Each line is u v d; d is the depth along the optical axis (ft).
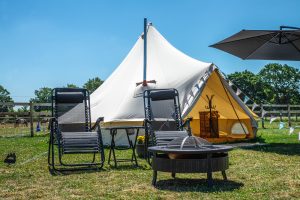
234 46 32.04
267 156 23.82
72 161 23.04
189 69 33.81
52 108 22.50
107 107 33.45
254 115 37.24
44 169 19.97
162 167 14.87
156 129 24.99
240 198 12.58
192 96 31.81
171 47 37.83
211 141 35.29
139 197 12.98
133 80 34.63
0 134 52.24
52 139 19.83
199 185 15.06
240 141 35.73
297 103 214.28
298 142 34.14
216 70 34.71
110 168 20.18
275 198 12.50
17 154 27.17
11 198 13.07
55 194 13.67
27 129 64.49
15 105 48.96
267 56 34.19
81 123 23.02
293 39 30.04
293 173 17.25
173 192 13.76
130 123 31.35
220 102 37.11
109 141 32.65
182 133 20.27
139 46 38.01
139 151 24.90
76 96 22.88
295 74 215.72
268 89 215.72
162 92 24.22
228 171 18.30
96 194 13.57
